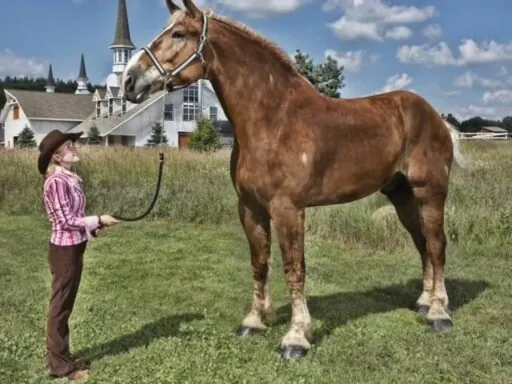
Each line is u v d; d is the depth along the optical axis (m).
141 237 9.30
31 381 3.79
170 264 7.43
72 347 4.45
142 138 40.16
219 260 7.67
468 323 4.98
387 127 4.62
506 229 8.04
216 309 5.48
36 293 5.98
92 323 5.02
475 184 10.07
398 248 8.02
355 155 4.43
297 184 4.13
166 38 4.09
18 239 9.08
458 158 5.21
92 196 11.60
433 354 4.29
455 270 6.79
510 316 5.16
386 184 4.84
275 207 4.16
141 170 14.38
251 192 4.24
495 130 43.84
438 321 4.80
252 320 4.73
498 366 4.08
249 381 3.82
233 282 6.51
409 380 3.85
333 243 8.45
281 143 4.11
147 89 4.09
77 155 3.80
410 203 5.25
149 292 6.10
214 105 42.62
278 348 4.36
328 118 4.33
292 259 4.21
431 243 4.91
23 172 13.70
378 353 4.30
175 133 41.25
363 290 6.13
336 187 4.41
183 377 3.88
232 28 4.20
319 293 6.00
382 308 5.46
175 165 15.01
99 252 8.20
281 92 4.21
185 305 5.62
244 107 4.14
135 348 4.41
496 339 4.59
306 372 3.95
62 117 49.00
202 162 15.38
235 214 10.65
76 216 3.73
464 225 8.12
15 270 7.03
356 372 3.97
